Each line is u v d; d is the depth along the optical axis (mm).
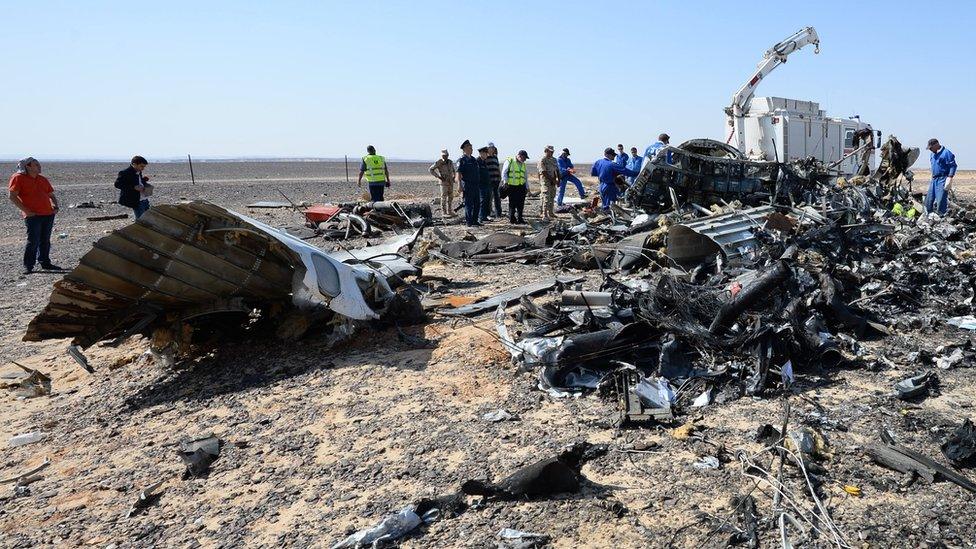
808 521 3736
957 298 7898
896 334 6871
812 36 19406
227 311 7207
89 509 4492
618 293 6816
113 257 6398
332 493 4398
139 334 8352
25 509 4543
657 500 4035
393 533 3822
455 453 4801
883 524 3703
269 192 30375
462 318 8031
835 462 4387
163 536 4078
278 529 4035
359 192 29984
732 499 3994
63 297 6578
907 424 4891
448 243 12562
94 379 7113
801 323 6230
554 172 16969
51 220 12445
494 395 5793
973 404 5246
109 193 29875
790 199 12391
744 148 20297
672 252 9633
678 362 5859
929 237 10672
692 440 4758
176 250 6625
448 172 18281
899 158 15750
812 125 20141
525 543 3654
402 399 5844
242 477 4738
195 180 42938
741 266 8789
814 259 8773
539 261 11352
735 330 6047
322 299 6938
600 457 4602
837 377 5844
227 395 6328
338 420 5539
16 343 8391
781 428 4867
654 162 12078
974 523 3688
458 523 3920
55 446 5562
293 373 6707
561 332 6789
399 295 7840
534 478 4102
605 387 5648
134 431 5730
